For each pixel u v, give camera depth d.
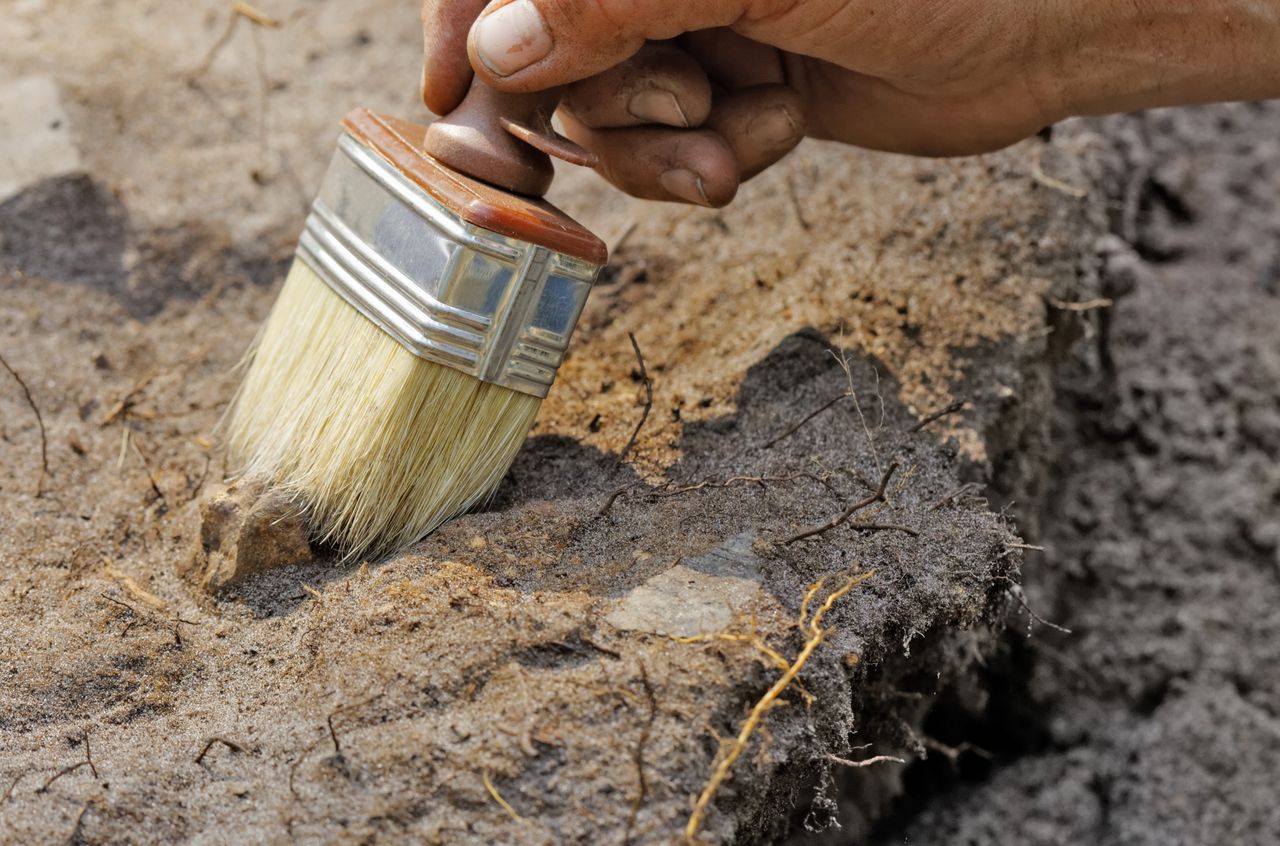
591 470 0.68
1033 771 0.77
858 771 0.72
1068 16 0.66
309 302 0.67
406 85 0.83
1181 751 0.76
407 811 0.60
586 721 0.61
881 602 0.64
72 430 0.72
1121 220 0.82
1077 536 0.79
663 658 0.62
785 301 0.73
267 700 0.63
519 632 0.62
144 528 0.69
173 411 0.73
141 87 0.81
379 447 0.65
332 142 0.81
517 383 0.65
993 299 0.73
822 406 0.69
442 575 0.64
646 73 0.67
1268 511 0.79
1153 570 0.79
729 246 0.76
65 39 0.83
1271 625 0.77
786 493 0.66
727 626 0.62
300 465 0.66
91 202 0.77
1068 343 0.76
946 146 0.71
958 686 0.75
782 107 0.68
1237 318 0.82
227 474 0.69
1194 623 0.78
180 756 0.62
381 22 0.85
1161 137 0.85
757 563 0.64
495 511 0.66
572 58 0.64
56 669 0.64
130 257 0.76
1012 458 0.73
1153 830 0.74
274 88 0.82
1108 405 0.80
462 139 0.64
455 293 0.64
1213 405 0.80
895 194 0.76
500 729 0.61
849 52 0.67
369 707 0.62
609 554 0.65
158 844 0.61
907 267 0.73
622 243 0.76
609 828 0.60
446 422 0.65
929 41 0.67
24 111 0.79
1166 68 0.68
